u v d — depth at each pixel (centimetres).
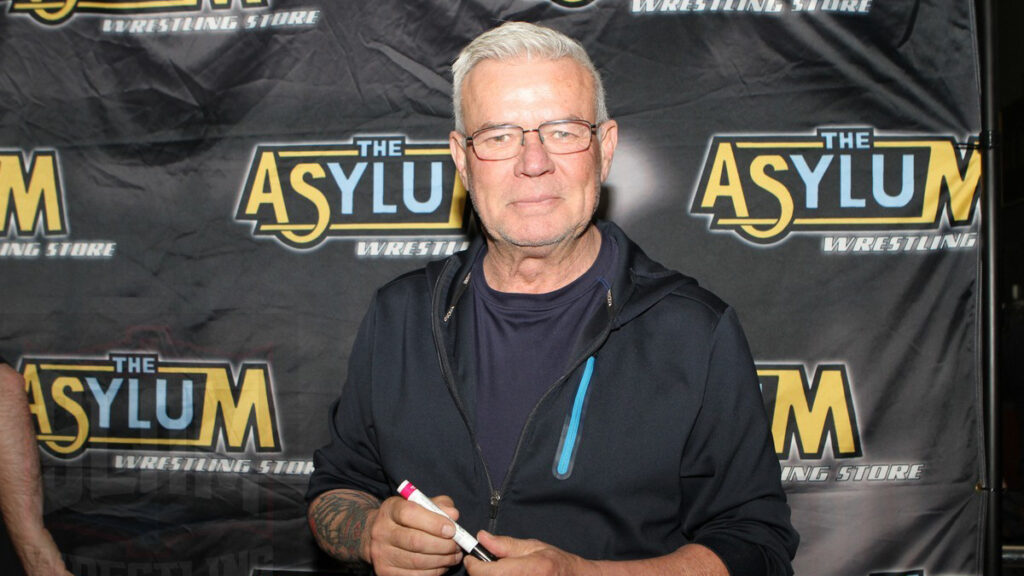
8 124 186
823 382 174
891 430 172
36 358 186
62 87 185
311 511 113
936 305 172
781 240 175
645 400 101
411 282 119
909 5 173
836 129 174
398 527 94
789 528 102
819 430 174
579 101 99
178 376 183
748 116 176
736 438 103
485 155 99
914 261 173
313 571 180
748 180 176
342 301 182
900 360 173
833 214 174
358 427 119
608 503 100
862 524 173
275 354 182
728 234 176
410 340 112
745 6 176
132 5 185
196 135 184
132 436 184
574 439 100
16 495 134
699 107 176
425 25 180
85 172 185
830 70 175
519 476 100
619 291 105
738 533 100
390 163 181
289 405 182
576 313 106
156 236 184
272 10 183
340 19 182
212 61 183
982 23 171
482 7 179
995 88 171
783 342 175
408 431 107
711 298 108
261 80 183
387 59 181
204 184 183
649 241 177
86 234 185
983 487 169
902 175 173
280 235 183
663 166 177
